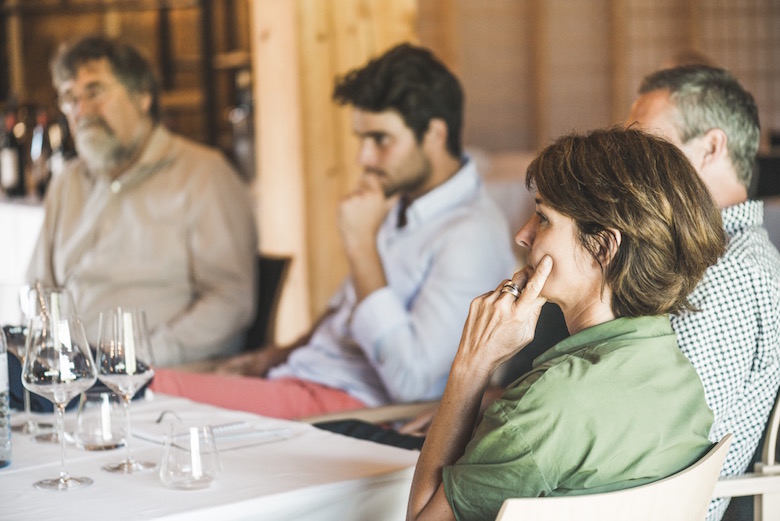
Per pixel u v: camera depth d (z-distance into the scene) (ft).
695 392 4.37
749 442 5.48
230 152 19.99
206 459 4.84
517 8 30.01
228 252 10.82
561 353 4.48
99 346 5.47
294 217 12.75
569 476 4.09
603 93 30.86
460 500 4.25
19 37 21.48
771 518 5.42
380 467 5.16
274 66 12.76
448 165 8.81
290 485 4.83
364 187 8.73
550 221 4.47
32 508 4.59
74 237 11.23
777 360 5.47
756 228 5.88
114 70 10.90
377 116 8.64
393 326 8.27
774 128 31.96
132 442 5.91
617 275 4.34
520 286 4.75
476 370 4.71
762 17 31.78
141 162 10.98
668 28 31.22
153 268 10.86
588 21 30.63
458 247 8.35
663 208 4.29
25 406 6.53
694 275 4.40
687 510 4.26
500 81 30.04
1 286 6.93
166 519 4.41
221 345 10.72
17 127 15.46
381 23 12.84
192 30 21.35
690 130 6.25
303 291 12.73
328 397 8.68
